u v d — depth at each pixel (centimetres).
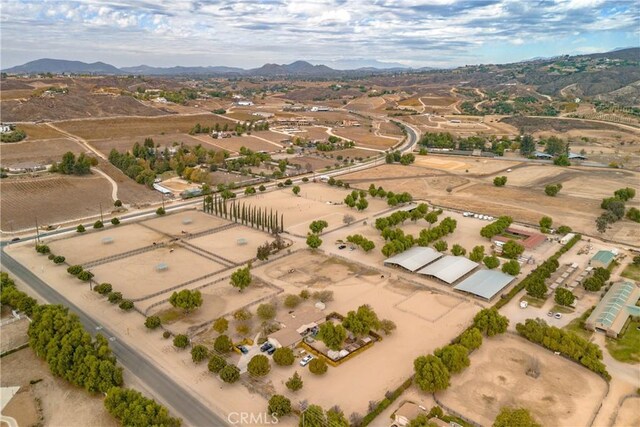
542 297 11538
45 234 15888
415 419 6956
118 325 10269
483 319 9725
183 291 10650
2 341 9606
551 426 7319
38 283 12256
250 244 15238
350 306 11206
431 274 12656
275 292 11862
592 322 10150
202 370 8719
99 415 7500
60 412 7569
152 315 10625
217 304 11225
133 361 8950
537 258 14150
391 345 9581
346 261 13900
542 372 8669
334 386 8250
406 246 14225
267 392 8081
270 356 9106
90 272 12812
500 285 12012
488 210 19075
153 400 7300
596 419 7481
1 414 7506
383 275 12950
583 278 12662
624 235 16125
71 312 10725
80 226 16012
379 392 8100
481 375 8581
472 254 13725
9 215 17662
